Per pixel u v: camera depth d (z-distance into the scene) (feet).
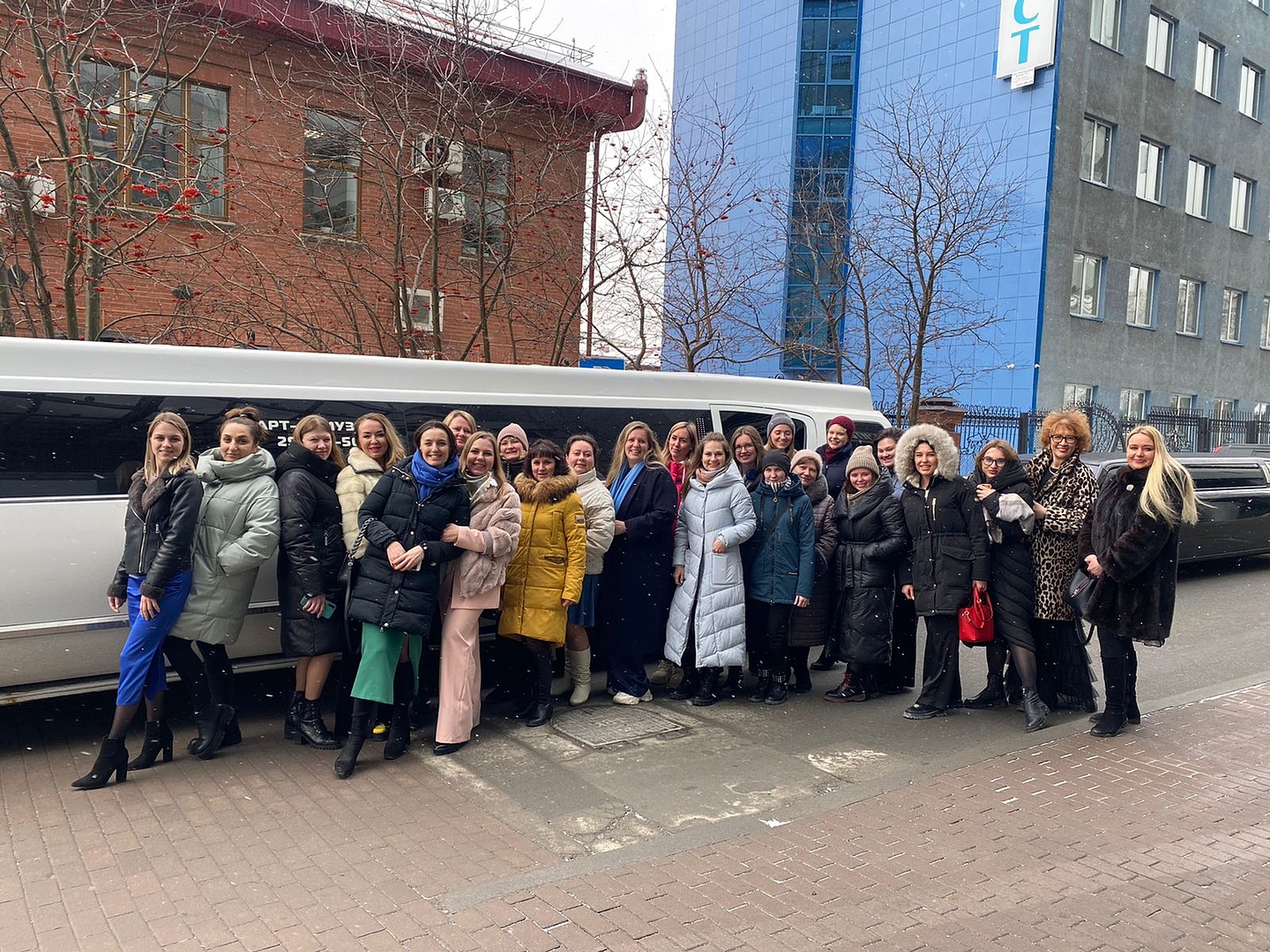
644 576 19.10
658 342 42.83
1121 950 10.36
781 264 54.90
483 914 10.90
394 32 30.66
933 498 18.39
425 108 32.89
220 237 32.78
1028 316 68.80
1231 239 86.22
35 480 15.60
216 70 33.37
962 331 58.95
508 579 17.67
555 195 35.22
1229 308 88.58
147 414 16.66
